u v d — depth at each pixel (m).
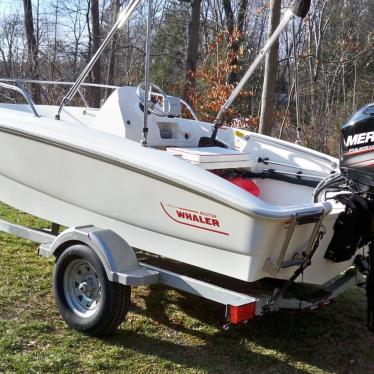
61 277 3.82
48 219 4.50
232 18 17.27
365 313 4.55
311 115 14.92
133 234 3.96
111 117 4.68
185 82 12.06
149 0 3.73
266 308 3.48
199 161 4.10
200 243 3.60
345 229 3.52
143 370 3.34
